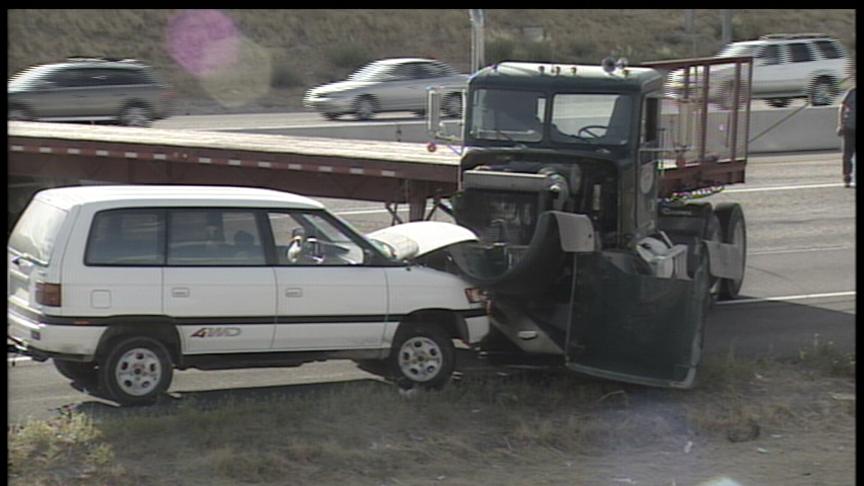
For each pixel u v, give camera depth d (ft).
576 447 30.73
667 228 45.55
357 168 51.24
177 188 34.30
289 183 54.03
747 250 60.08
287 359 33.76
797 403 34.94
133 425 29.89
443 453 29.68
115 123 108.68
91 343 31.94
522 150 39.55
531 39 177.88
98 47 156.76
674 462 29.94
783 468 29.68
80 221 31.96
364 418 31.81
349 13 175.42
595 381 36.42
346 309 33.83
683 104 46.19
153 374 32.65
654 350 35.27
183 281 32.50
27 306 32.42
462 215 38.19
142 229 32.48
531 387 35.50
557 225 35.24
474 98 40.22
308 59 163.22
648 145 40.32
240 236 33.30
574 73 39.60
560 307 36.88
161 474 27.35
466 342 35.22
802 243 61.77
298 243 33.58
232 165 54.70
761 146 96.43
